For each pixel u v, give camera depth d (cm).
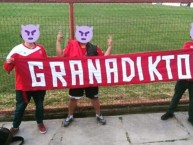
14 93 690
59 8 1972
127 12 1527
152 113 609
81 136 527
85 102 611
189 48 543
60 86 528
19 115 520
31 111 580
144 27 1112
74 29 578
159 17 928
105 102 623
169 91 699
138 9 1600
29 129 549
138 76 543
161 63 542
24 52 505
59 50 524
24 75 508
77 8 2097
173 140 514
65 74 526
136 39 1163
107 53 539
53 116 591
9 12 1633
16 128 529
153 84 744
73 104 558
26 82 511
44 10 1883
